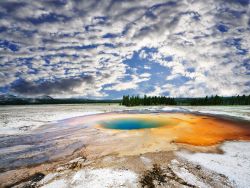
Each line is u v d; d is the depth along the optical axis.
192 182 9.35
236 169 10.90
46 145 16.05
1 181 9.78
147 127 23.73
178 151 13.84
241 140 17.30
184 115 35.47
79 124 26.58
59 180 9.66
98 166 11.24
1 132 21.39
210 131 20.95
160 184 9.12
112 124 26.38
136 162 11.70
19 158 13.01
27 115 39.22
